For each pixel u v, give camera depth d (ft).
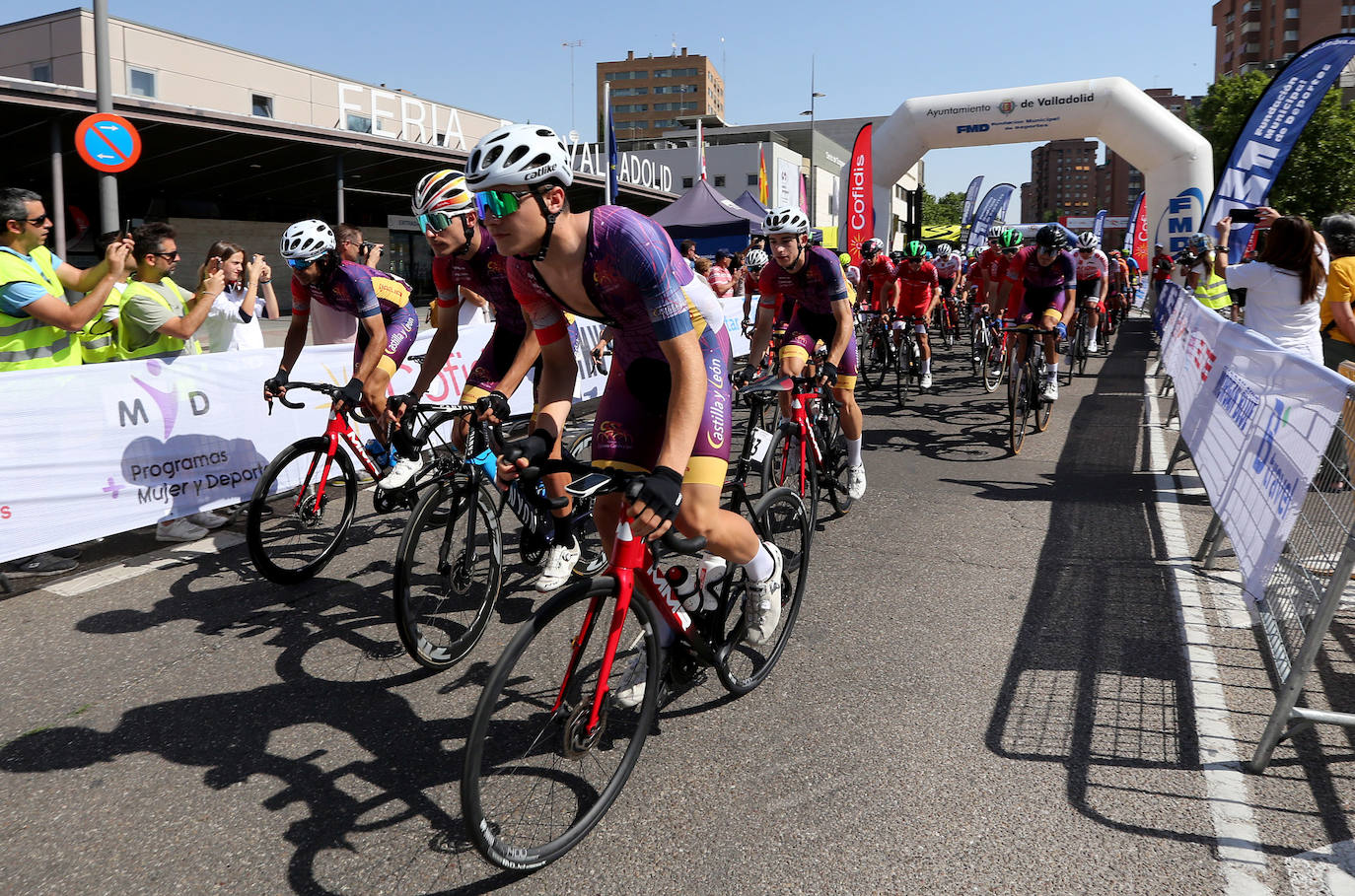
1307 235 14.19
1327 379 7.77
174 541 13.64
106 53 26.58
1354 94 137.80
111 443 12.86
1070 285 21.83
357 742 7.82
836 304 13.47
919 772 7.26
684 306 6.37
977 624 10.32
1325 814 6.61
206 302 13.74
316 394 16.31
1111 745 7.63
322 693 8.72
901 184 191.62
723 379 7.42
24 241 12.04
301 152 47.96
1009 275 23.44
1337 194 107.14
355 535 13.79
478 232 10.30
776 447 12.14
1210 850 6.22
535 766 6.28
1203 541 12.34
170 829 6.60
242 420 14.87
